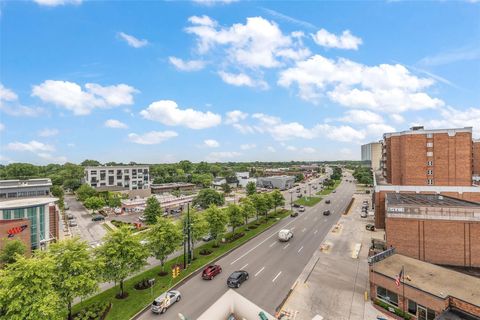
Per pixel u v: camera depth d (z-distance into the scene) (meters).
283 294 26.98
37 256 21.27
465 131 55.72
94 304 24.17
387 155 71.25
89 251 24.16
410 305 23.14
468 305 20.31
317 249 41.31
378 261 28.30
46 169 190.38
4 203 45.66
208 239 45.56
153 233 32.00
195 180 153.25
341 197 102.44
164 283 29.14
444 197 45.38
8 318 17.19
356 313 23.66
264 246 43.00
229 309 10.17
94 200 77.12
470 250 33.28
